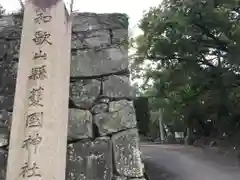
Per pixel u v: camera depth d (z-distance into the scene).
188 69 13.38
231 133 14.68
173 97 15.69
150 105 16.66
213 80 13.20
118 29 4.45
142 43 12.46
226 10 11.88
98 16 4.54
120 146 3.52
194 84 13.80
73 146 3.52
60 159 2.91
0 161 3.46
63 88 3.24
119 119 3.71
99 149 3.51
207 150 14.57
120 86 3.97
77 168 3.39
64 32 3.54
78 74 4.03
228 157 12.85
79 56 4.16
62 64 3.35
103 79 4.02
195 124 18.41
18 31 4.50
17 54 4.30
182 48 12.38
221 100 13.45
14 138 2.98
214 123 17.12
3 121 3.76
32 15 3.58
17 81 3.24
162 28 12.16
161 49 12.53
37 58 3.33
